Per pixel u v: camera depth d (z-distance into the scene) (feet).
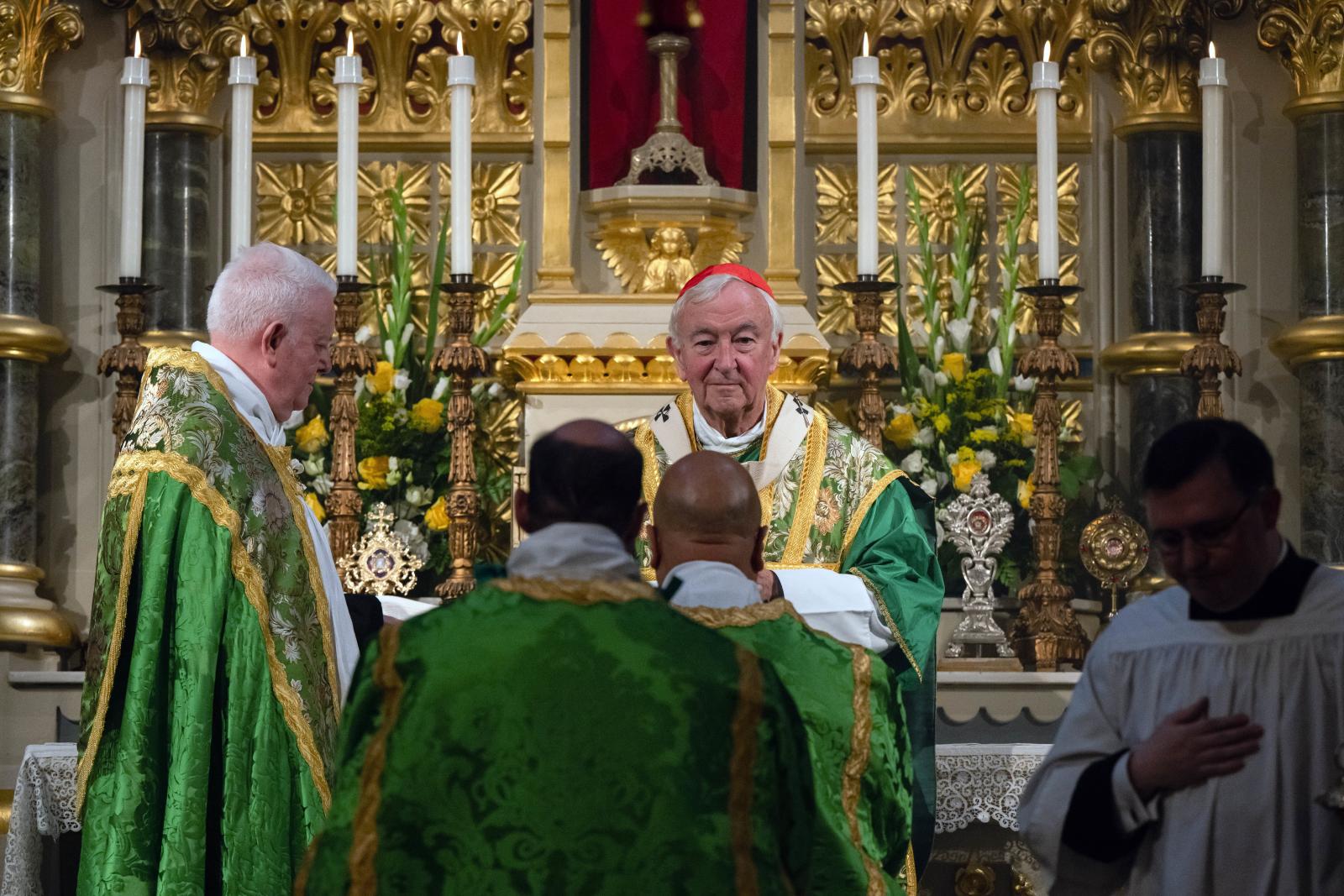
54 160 29.32
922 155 30.63
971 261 30.14
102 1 29.60
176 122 29.53
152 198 29.55
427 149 30.42
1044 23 30.32
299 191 30.32
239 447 18.90
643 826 11.38
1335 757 12.63
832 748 13.78
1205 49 29.91
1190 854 12.76
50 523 28.81
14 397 28.07
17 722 25.18
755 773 11.72
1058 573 26.53
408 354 29.01
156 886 17.75
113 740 18.26
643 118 29.27
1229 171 29.71
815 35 30.40
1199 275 29.60
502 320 29.50
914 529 21.47
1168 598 13.58
